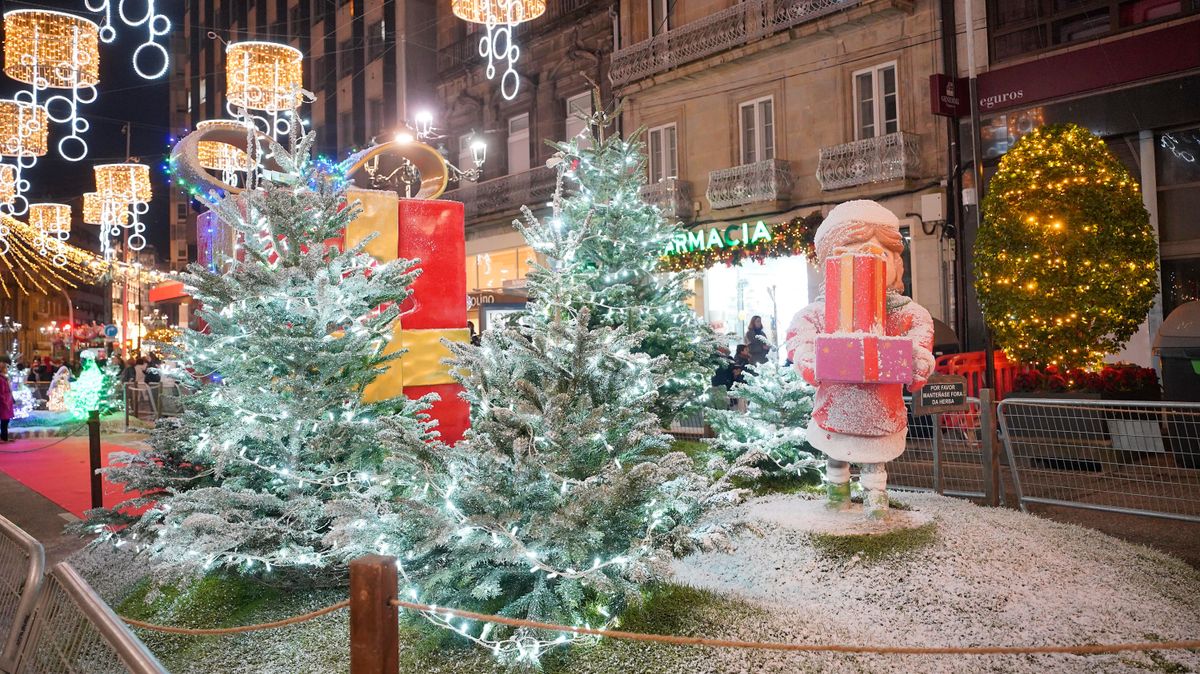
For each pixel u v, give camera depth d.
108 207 18.56
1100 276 10.27
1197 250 13.27
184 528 5.07
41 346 56.12
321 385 5.64
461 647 4.41
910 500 7.16
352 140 35.56
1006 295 10.90
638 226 9.43
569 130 25.00
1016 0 15.27
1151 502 7.21
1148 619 4.55
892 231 6.02
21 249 18.66
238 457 5.51
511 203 26.05
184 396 6.21
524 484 4.41
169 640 5.13
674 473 4.42
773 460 7.93
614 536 4.48
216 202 7.20
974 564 5.29
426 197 8.73
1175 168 13.55
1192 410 6.86
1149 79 13.55
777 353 8.34
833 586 5.16
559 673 4.08
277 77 11.45
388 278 6.00
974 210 15.42
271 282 5.55
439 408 7.86
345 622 5.05
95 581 6.58
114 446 15.98
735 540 5.82
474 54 27.97
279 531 5.30
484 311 13.73
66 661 3.23
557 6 25.12
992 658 4.12
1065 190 10.46
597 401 4.75
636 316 9.02
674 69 20.62
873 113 17.36
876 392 5.98
